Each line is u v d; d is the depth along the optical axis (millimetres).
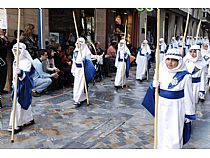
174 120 3840
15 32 7848
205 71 7391
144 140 4746
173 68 3805
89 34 13539
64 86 9078
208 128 5438
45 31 10500
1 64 7293
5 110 6316
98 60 9617
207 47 8523
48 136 4855
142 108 6742
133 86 9695
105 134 4996
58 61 8859
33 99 7371
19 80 4957
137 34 17875
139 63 10852
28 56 5102
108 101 7379
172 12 23047
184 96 3852
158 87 3693
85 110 6480
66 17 12055
